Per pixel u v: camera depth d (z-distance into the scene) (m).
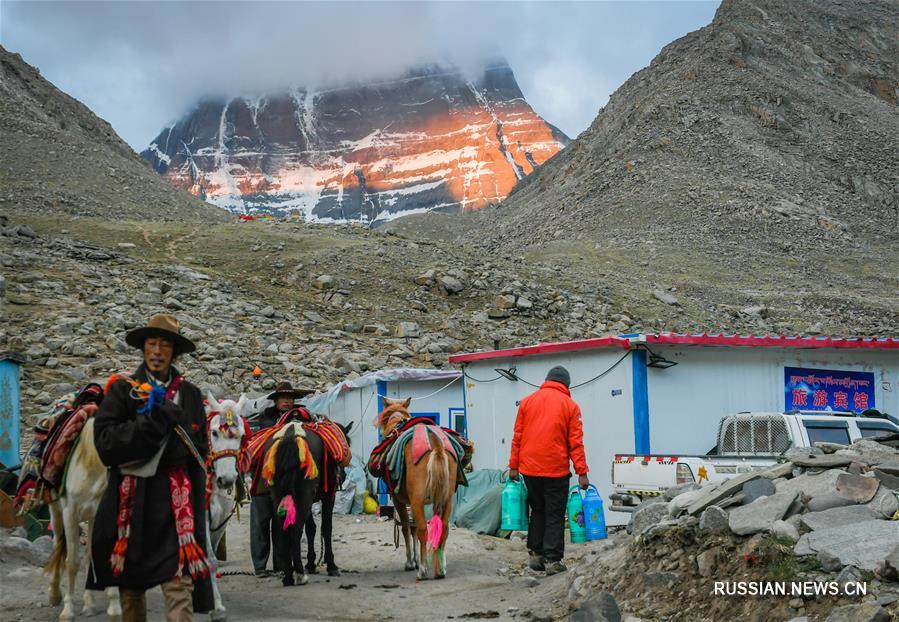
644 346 15.56
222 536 10.57
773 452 12.80
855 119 154.50
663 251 99.19
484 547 14.05
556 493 11.00
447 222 185.50
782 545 7.57
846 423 12.89
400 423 12.24
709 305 63.38
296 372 30.03
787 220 113.75
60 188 102.06
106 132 169.50
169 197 114.69
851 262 101.25
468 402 19.70
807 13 198.62
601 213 123.50
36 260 41.47
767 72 168.62
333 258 54.50
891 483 8.19
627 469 12.76
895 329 69.19
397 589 10.61
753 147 141.88
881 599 6.49
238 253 56.78
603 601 7.68
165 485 6.16
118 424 6.00
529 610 8.96
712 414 16.05
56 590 9.03
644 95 177.12
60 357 27.44
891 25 199.25
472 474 17.84
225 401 9.88
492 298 49.62
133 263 46.81
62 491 8.41
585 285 57.09
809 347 16.84
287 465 10.90
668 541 8.60
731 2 199.62
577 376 16.69
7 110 132.50
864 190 131.12
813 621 6.74
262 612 9.25
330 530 11.91
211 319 36.28
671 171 132.12
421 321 44.53
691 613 7.64
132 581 6.01
